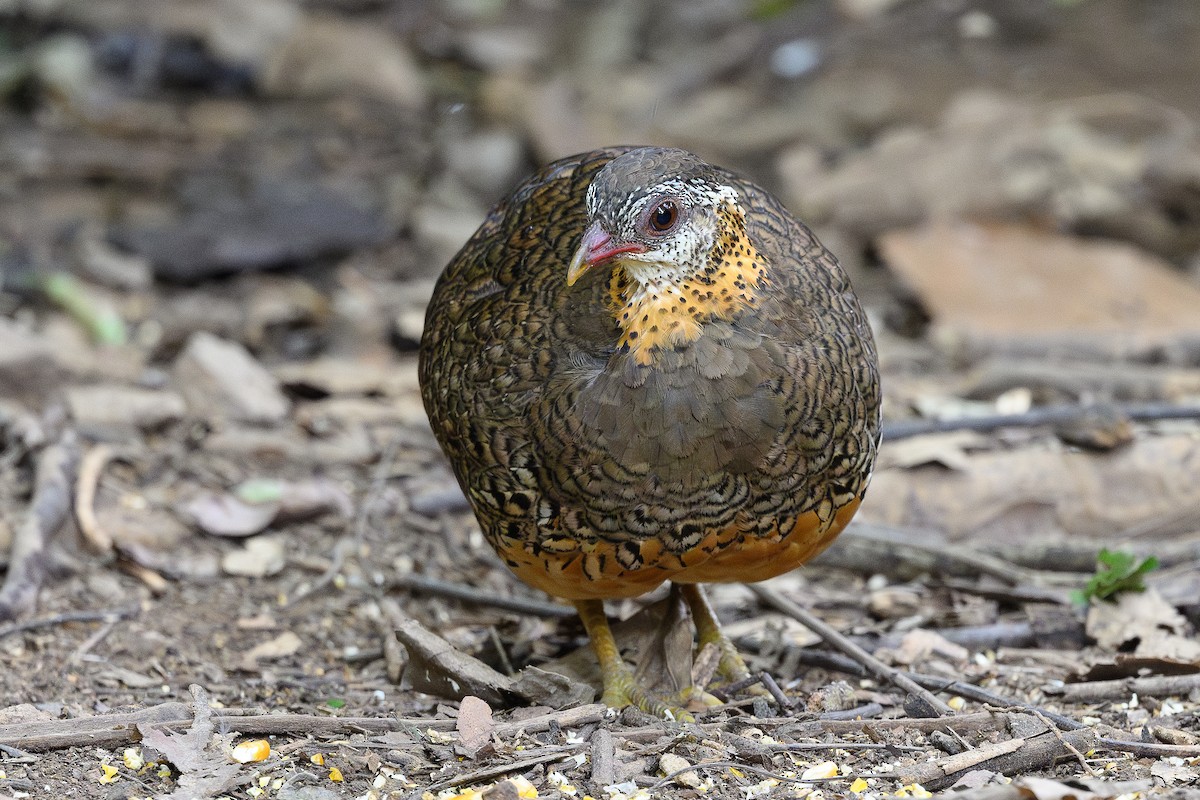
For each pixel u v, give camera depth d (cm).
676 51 1850
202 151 1644
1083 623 905
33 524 969
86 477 1047
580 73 1784
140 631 916
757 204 816
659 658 857
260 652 903
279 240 1469
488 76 1789
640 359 713
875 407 780
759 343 718
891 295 1435
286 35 1805
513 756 741
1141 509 1039
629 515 728
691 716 799
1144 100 1667
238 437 1145
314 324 1369
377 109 1750
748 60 1819
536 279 789
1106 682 834
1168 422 1133
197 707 765
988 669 870
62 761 734
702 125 1691
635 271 715
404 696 852
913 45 1831
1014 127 1578
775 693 819
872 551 998
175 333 1297
